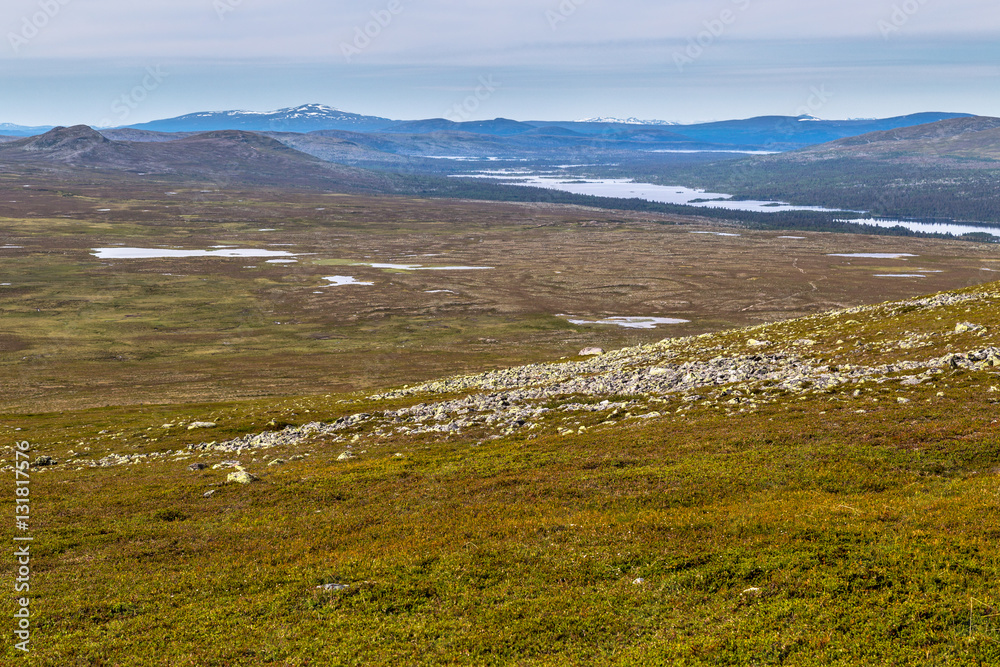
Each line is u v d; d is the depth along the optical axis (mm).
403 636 20703
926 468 28750
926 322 59438
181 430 63312
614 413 47031
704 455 34406
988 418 32719
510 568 24516
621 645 19141
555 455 38188
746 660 17547
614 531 26547
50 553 30266
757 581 21312
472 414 54406
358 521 31672
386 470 39219
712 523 25859
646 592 21641
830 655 17234
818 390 43219
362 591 23828
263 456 49062
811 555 22000
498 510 30938
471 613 21797
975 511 23406
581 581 23031
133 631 22547
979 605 18219
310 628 21719
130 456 53719
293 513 33969
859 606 19078
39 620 23656
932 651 16922
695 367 57406
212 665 20141
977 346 46594
